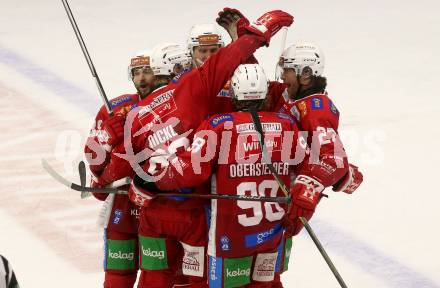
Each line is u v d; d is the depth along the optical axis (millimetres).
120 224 11500
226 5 30984
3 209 15523
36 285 12859
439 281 13211
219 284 10016
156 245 10594
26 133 19438
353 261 13820
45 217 15258
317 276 13305
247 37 10625
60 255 13836
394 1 32000
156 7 30953
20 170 17328
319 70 10531
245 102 9859
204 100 10438
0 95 22094
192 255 10383
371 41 27109
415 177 17172
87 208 15664
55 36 27547
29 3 31531
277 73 10953
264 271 10273
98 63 24797
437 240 14539
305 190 9688
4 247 14078
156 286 10758
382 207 15836
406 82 23297
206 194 9812
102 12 30359
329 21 29234
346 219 15352
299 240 14531
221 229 9859
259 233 9945
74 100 21766
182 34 27625
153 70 11055
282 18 10867
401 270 13523
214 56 10445
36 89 22578
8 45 26578
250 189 9820
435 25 28828
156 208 10320
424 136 19391
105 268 11836
